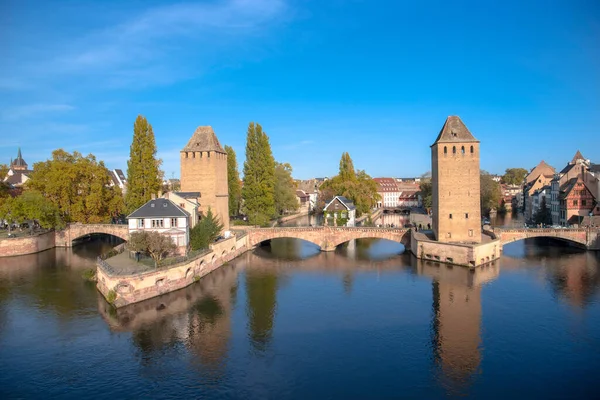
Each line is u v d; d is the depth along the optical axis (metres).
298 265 74.69
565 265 71.25
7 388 33.38
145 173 93.31
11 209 84.94
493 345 40.28
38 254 85.44
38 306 51.09
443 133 74.50
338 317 47.91
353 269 70.81
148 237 55.22
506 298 53.69
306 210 192.38
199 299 54.12
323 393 32.38
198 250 67.44
